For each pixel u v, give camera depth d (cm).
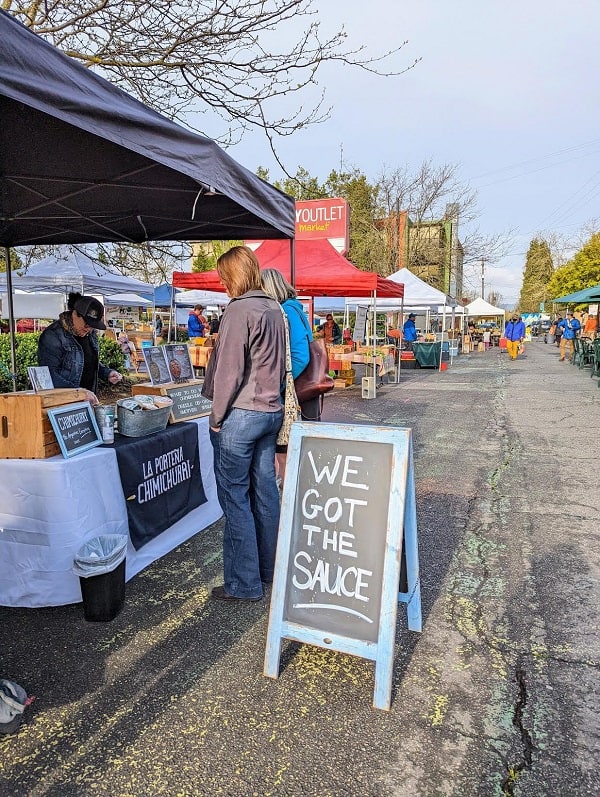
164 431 356
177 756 194
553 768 189
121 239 539
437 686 233
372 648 220
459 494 493
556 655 255
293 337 336
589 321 2095
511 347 2233
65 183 353
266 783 182
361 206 3025
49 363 375
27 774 185
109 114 218
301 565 240
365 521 231
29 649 256
